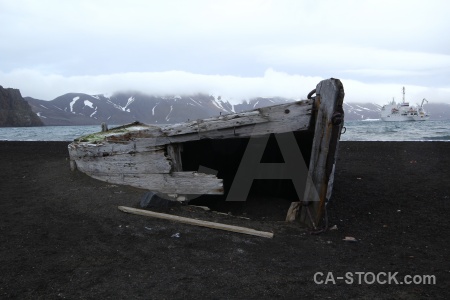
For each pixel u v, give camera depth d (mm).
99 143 8383
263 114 5996
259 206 7484
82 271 4234
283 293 3752
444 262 4590
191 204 7492
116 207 6652
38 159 16484
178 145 7215
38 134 58562
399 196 8055
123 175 7891
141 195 7168
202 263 4461
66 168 11844
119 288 3822
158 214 6121
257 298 3641
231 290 3795
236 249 4902
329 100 5293
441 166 12375
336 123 5234
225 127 6277
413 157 15055
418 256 4793
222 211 7328
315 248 5004
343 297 3689
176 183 7039
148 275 4137
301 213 6141
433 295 3742
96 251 4828
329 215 6664
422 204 7367
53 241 5207
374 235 5621
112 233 5480
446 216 6559
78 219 6176
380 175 10797
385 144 20453
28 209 6953
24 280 4004
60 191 8258
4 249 4918
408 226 6055
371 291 3822
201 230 5602
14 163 15289
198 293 3729
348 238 5352
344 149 18641
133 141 7551
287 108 5848
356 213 6809
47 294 3697
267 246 5035
